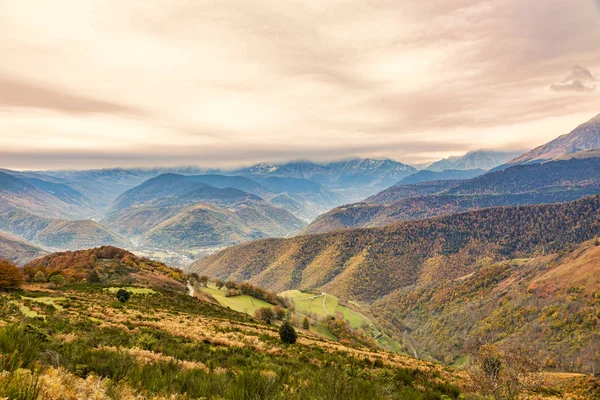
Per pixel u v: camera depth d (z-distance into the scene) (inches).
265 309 3405.5
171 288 3649.1
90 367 300.7
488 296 7244.1
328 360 722.8
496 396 421.7
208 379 318.0
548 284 6102.4
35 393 179.2
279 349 804.0
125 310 1338.6
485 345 451.5
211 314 1978.3
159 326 979.9
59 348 357.4
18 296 1359.5
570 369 3969.0
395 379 569.3
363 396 323.3
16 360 232.1
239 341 876.0
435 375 664.4
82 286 2413.9
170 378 300.2
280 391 290.2
